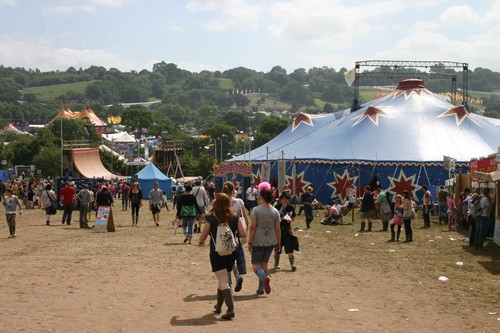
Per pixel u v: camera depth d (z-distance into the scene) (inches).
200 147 6043.3
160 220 1213.1
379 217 1229.1
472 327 382.6
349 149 1568.7
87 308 413.1
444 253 729.0
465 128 1632.6
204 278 533.3
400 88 1876.2
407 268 611.5
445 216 1125.7
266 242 470.3
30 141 4173.2
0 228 1030.4
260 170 1680.6
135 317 391.2
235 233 413.1
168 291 476.1
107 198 966.4
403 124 1642.5
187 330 361.1
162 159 3287.4
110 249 726.5
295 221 1192.8
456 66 1991.9
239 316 398.6
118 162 3895.2
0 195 1862.7
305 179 1556.3
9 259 638.5
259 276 464.8
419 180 1455.5
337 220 1155.9
